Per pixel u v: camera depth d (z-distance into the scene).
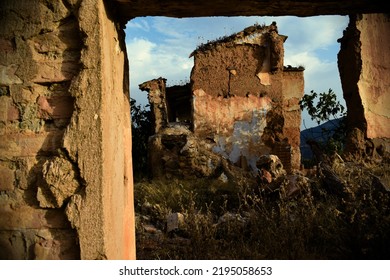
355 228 4.48
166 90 16.41
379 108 8.84
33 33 2.56
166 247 5.27
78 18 2.48
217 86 13.70
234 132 13.52
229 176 11.48
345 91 9.56
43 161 2.50
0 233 2.50
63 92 2.54
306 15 3.15
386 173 7.33
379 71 8.82
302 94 14.17
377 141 8.79
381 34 8.88
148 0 2.79
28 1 2.58
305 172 9.38
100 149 2.41
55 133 2.51
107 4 2.67
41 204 2.46
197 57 13.78
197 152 12.25
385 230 4.10
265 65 13.86
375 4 2.93
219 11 3.02
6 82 2.56
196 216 6.15
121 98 2.99
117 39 2.94
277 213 5.86
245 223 5.89
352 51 9.15
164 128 13.76
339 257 4.36
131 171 3.28
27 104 2.55
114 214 2.60
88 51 2.46
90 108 2.44
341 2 2.88
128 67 3.28
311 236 4.88
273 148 13.40
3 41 2.58
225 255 4.77
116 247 2.61
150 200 8.84
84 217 2.38
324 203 5.99
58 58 2.54
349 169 7.45
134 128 17.05
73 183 2.44
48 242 2.46
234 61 13.84
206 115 13.55
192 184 10.48
